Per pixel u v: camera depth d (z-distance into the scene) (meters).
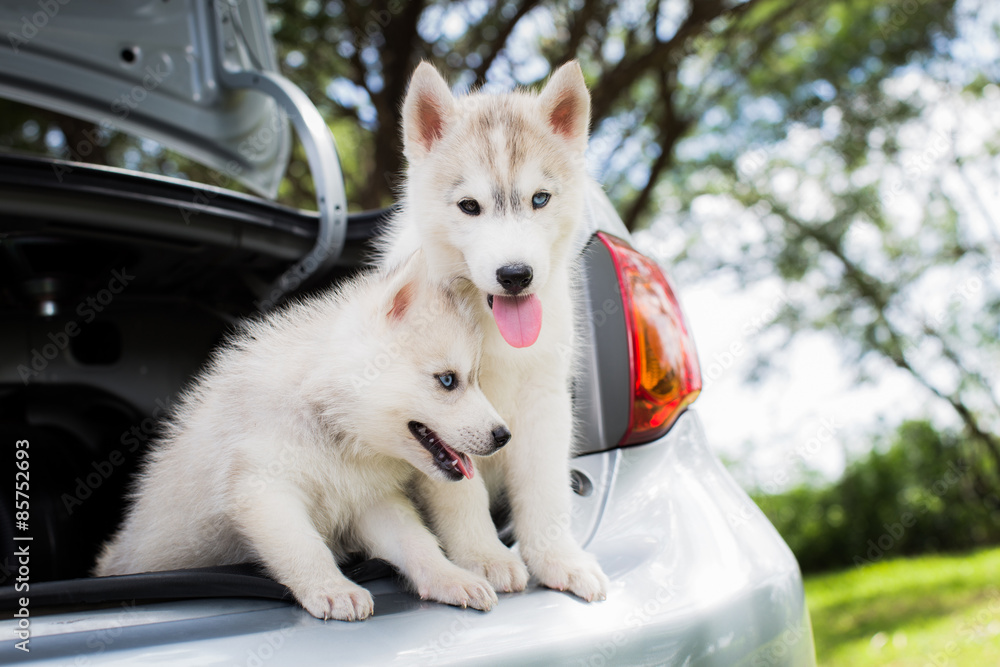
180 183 2.12
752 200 11.98
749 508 1.83
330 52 8.52
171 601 1.36
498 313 1.91
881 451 11.69
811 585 8.80
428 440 1.92
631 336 1.84
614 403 1.83
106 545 2.31
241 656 1.21
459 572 1.58
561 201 2.18
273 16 8.02
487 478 2.20
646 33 9.00
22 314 2.48
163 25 2.78
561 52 8.70
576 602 1.45
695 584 1.53
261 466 1.68
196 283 2.58
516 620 1.37
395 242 2.39
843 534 10.90
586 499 1.78
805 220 12.05
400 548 1.74
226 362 2.01
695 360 1.98
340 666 1.22
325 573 1.52
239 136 3.10
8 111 6.82
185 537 1.87
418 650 1.27
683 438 1.92
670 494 1.74
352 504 1.88
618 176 10.43
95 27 2.68
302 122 2.38
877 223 11.78
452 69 8.38
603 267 1.95
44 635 1.21
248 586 1.42
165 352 2.63
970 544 10.68
